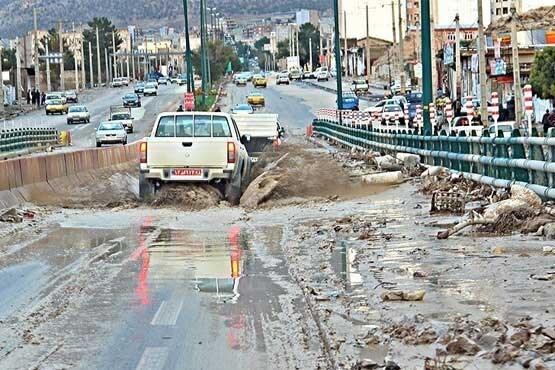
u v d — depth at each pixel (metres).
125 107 122.44
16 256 20.69
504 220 21.08
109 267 18.86
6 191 31.34
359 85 159.50
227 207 30.95
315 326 13.13
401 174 35.47
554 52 80.00
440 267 16.98
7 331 13.27
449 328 12.20
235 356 11.64
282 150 54.88
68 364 11.45
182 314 14.21
